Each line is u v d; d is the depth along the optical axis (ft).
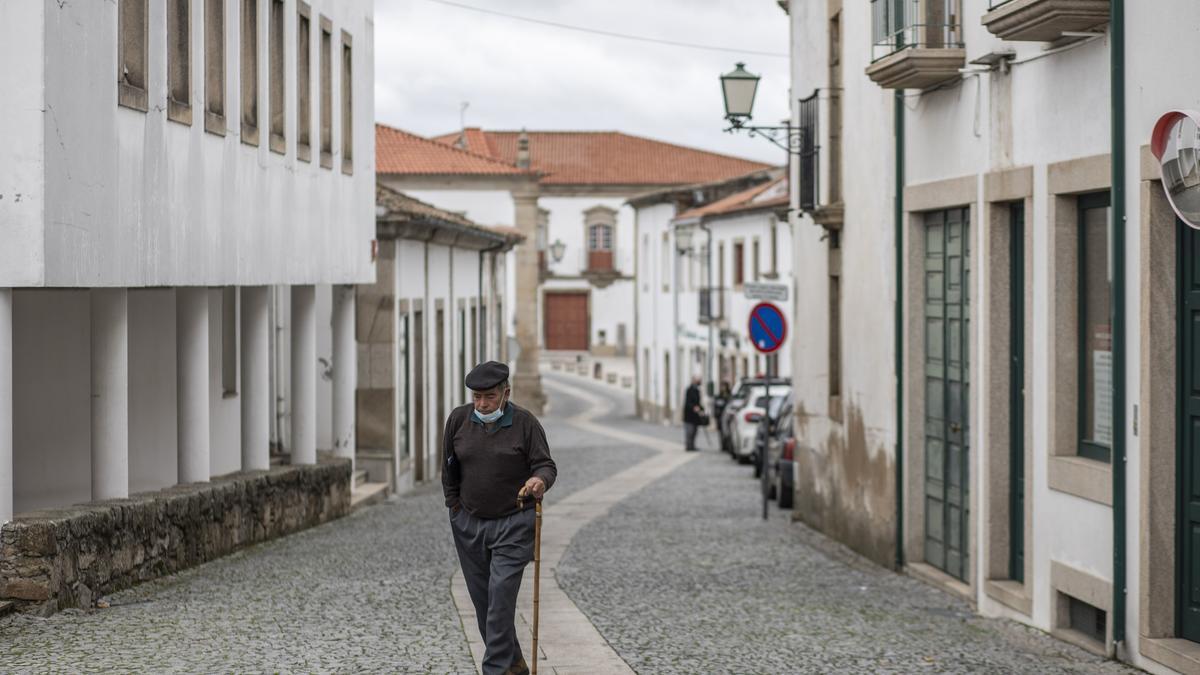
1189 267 31.96
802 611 41.29
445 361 107.45
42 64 37.01
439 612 38.86
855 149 55.98
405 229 87.71
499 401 27.43
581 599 43.19
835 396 61.36
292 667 30.89
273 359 77.87
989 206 42.09
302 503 62.49
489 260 135.23
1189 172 29.04
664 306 211.41
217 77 51.19
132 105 42.57
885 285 51.70
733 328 173.78
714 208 181.98
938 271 48.01
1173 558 32.73
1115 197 33.65
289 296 77.92
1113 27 33.60
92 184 39.93
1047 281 38.11
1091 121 35.58
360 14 74.02
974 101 43.21
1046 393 38.34
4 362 37.55
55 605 37.60
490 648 27.50
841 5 58.18
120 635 34.68
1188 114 28.78
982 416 42.68
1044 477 38.45
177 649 32.83
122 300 43.83
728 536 62.59
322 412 81.00
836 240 60.59
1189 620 32.35
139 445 51.72
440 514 71.87
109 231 41.14
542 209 331.57
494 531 27.50
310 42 65.05
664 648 34.53
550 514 74.54
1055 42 37.11
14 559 37.22
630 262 333.01
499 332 146.10
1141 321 32.78
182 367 51.55
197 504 48.78
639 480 99.55
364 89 75.25
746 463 118.11
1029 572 39.42
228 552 52.21
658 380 214.48
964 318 45.62
